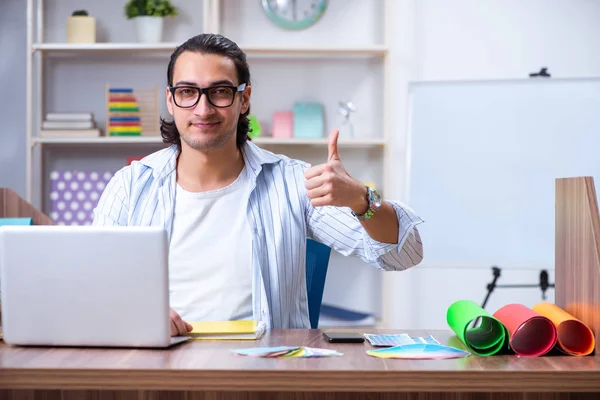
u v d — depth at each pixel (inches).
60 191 156.0
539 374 54.6
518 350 61.2
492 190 147.9
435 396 58.7
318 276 90.9
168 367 54.6
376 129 163.0
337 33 163.3
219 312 83.5
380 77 163.0
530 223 146.8
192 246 84.9
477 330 66.8
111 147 164.2
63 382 54.8
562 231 70.8
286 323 85.1
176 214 86.0
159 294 61.4
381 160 163.5
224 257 84.4
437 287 164.9
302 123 158.1
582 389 54.8
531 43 162.1
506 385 54.5
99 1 162.7
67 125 154.7
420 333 71.9
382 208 72.4
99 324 61.8
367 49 154.6
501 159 147.8
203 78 79.3
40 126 155.2
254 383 53.9
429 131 149.9
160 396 58.7
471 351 61.7
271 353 59.0
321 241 88.9
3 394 58.8
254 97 163.3
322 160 163.0
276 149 162.1
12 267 62.4
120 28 163.0
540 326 61.7
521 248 147.0
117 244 61.3
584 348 62.0
